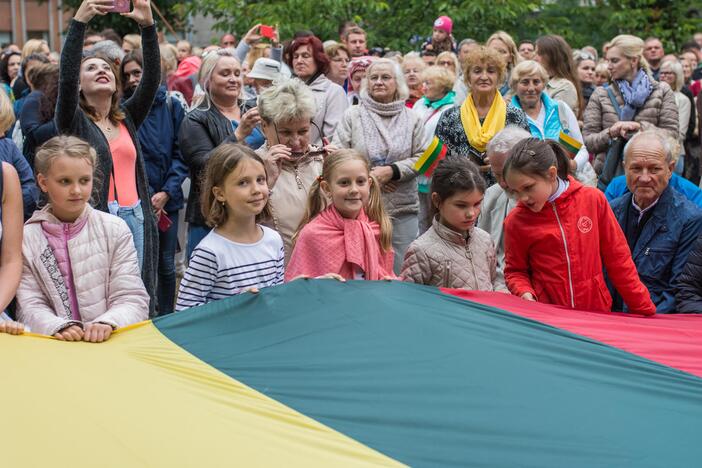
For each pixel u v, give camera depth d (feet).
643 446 9.08
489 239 15.55
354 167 14.74
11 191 12.74
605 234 14.90
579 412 9.80
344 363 10.94
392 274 15.66
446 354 11.18
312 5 48.26
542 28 53.31
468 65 21.31
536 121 22.24
